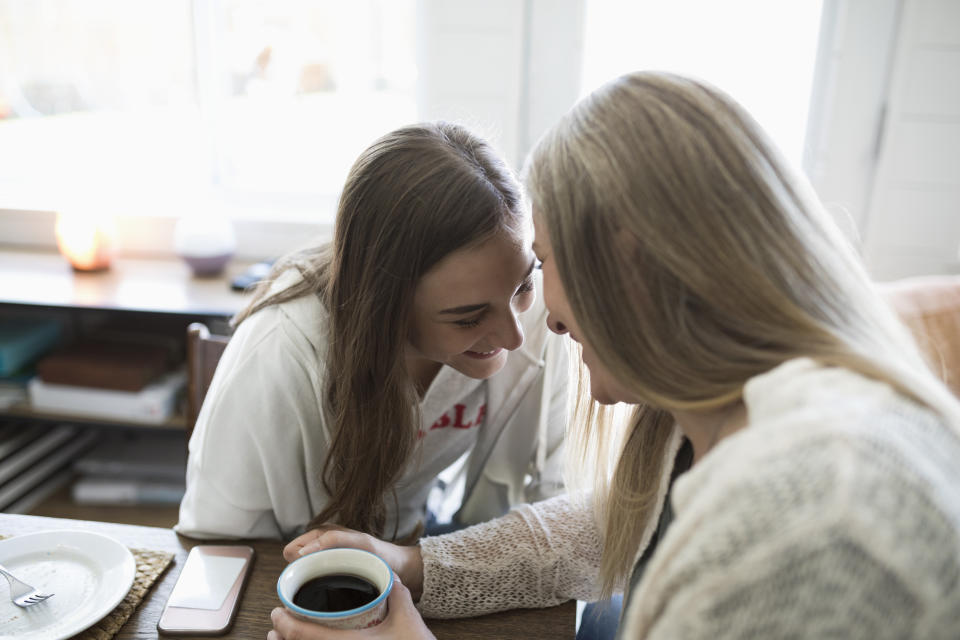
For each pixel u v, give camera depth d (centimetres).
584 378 88
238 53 210
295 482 101
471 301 83
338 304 88
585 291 56
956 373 115
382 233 81
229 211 219
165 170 223
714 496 43
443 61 195
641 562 76
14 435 208
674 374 55
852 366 48
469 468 127
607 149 54
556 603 85
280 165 221
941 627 38
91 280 195
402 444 94
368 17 202
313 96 212
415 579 82
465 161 82
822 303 52
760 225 51
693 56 188
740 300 51
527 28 192
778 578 39
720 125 53
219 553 84
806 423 42
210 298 183
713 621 41
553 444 120
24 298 178
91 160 224
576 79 194
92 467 207
